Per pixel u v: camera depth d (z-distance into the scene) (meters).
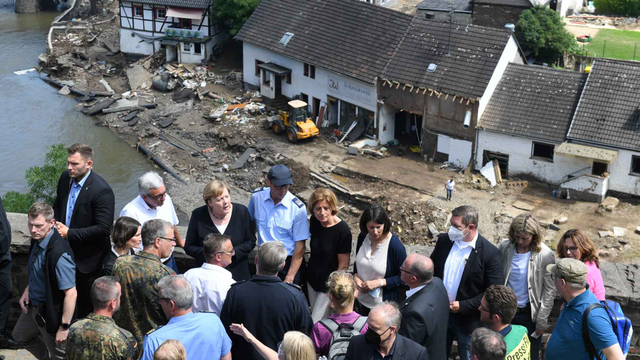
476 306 8.12
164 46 60.34
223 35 60.56
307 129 44.94
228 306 7.44
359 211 38.91
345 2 49.34
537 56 52.28
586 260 7.95
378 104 43.81
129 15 60.66
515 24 52.41
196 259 8.87
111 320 7.05
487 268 8.13
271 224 9.02
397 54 44.12
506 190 39.09
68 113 53.97
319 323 7.34
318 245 8.87
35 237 8.12
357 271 8.74
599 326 6.86
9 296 8.98
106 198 8.97
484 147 40.50
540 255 8.18
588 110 37.97
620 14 68.00
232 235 8.83
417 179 40.56
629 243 33.78
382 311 6.44
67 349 7.01
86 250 9.02
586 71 45.59
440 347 7.48
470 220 8.03
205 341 6.89
